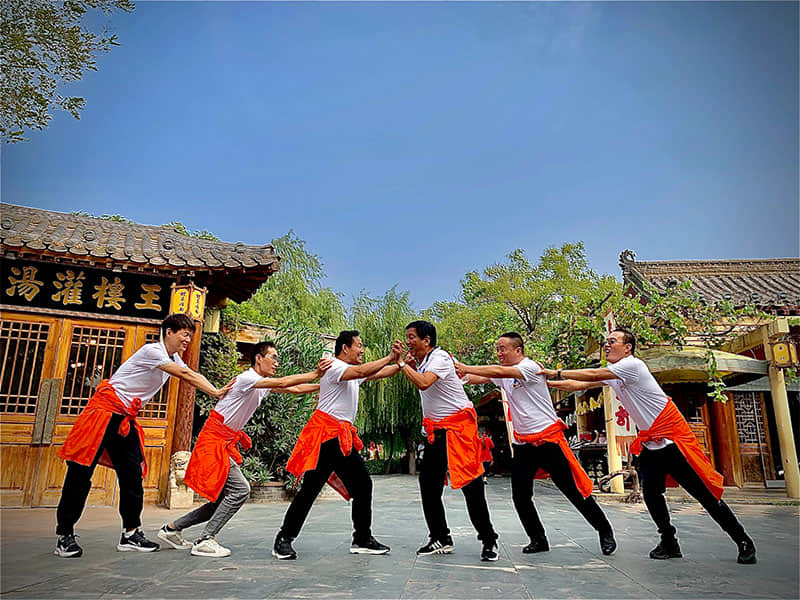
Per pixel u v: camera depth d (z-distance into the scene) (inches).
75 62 195.5
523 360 148.9
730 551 149.6
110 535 166.4
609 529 143.4
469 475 131.3
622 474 317.4
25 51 186.5
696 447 138.0
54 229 274.8
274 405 314.2
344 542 158.2
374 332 598.5
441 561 129.2
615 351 149.6
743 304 399.5
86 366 262.2
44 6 187.5
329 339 389.1
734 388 393.7
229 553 134.3
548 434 143.5
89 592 96.9
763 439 392.5
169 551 139.3
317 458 133.3
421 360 144.1
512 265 650.2
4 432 241.3
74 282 265.9
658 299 329.7
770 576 116.4
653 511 139.9
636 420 145.6
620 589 104.0
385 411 570.6
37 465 243.4
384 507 269.0
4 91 186.9
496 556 131.2
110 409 136.5
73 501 131.7
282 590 99.3
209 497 132.8
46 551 138.3
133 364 140.6
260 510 250.8
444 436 137.3
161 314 279.1
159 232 319.0
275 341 354.6
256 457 308.5
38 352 256.4
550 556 138.4
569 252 629.9
